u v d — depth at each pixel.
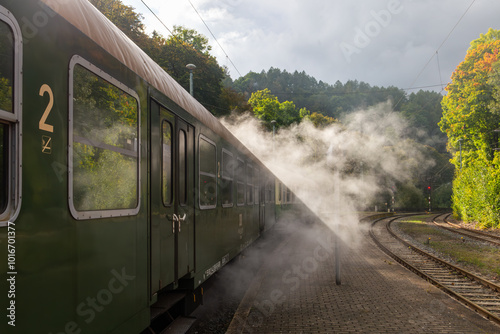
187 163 5.13
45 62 2.28
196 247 5.42
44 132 2.24
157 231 3.97
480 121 29.09
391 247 15.52
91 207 2.71
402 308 6.58
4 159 1.98
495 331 5.43
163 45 33.00
